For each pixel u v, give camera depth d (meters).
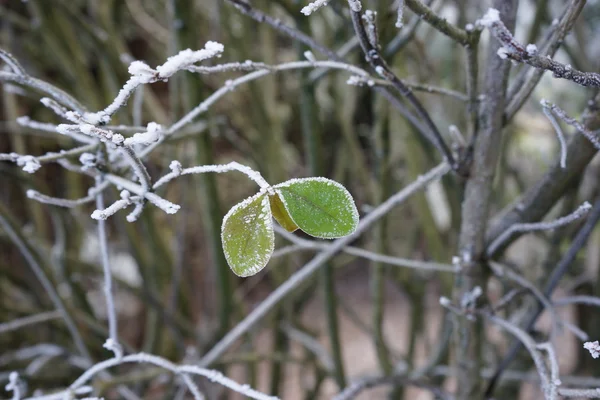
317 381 1.01
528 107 1.14
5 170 0.75
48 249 0.89
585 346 0.39
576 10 0.42
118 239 1.33
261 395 0.44
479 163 0.48
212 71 0.43
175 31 0.65
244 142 1.11
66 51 0.89
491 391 0.56
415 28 0.56
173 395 0.74
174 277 0.87
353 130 0.96
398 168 1.01
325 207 0.37
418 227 0.99
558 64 0.38
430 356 1.00
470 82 0.46
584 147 0.48
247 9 0.47
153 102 0.94
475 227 0.49
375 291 0.81
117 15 1.01
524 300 0.78
